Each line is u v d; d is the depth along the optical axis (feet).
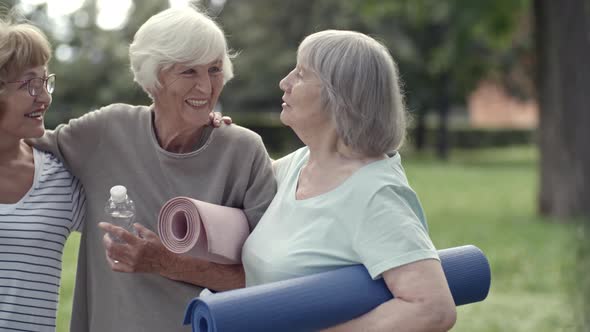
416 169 80.18
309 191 7.39
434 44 95.30
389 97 7.07
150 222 8.69
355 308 6.53
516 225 38.60
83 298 9.02
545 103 41.63
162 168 8.68
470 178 69.82
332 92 7.00
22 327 8.11
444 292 6.44
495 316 20.56
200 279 8.30
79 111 94.02
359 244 6.71
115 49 90.94
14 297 8.07
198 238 7.83
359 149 7.06
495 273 27.02
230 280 8.40
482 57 83.20
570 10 39.91
